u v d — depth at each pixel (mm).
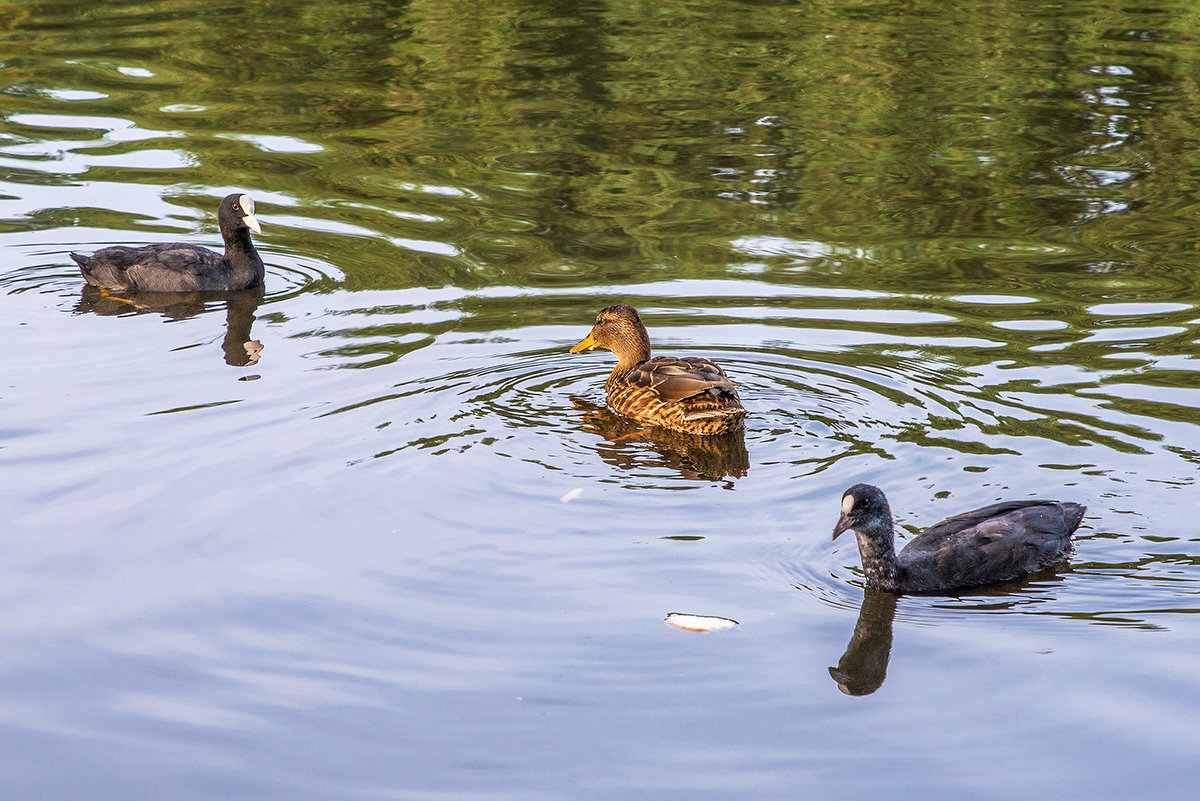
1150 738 7867
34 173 21234
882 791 7457
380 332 15117
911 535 10281
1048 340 14547
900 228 18953
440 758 7762
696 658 8766
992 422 12281
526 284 16781
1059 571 9883
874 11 32219
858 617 9281
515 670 8617
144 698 8359
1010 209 19781
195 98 25500
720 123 24141
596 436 12289
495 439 12164
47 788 7551
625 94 25922
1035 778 7539
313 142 23219
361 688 8438
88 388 13383
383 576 9766
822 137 23312
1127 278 16766
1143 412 12422
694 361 13086
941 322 15195
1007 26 30703
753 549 10203
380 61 28156
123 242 18547
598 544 10250
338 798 7441
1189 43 28938
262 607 9352
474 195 20578
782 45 29312
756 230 18859
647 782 7539
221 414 12648
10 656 8789
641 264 17469
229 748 7883
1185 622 9094
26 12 31422
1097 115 24281
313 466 11531
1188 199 20062
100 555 10078
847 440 12008
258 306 16219
